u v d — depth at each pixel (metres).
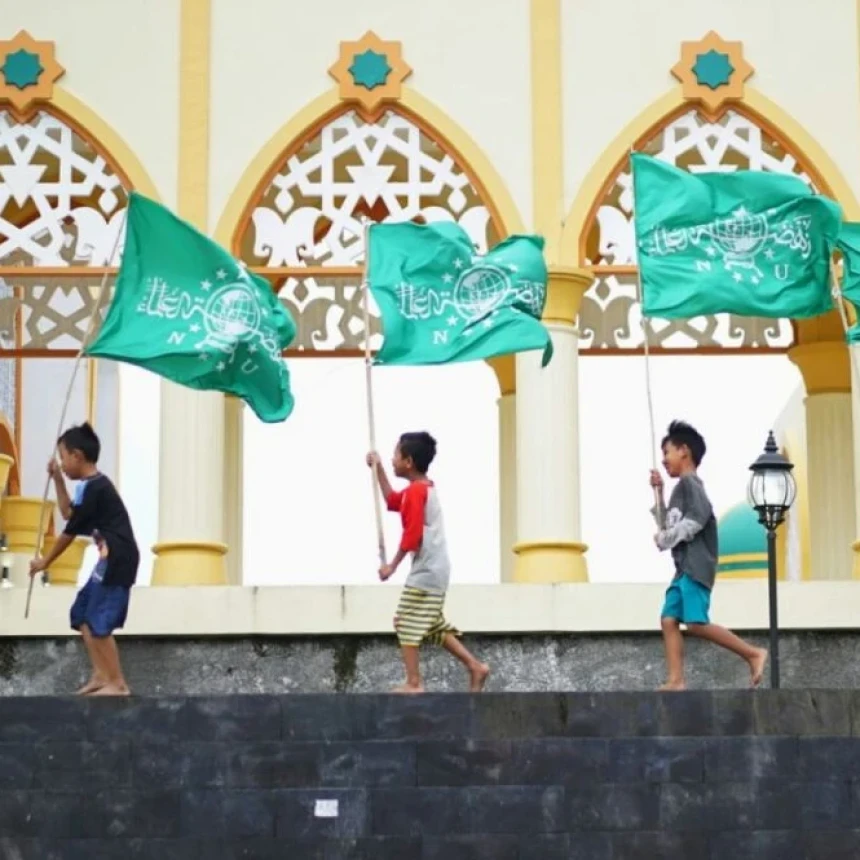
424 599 31.84
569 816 29.09
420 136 39.59
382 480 32.66
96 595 31.41
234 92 39.50
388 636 36.94
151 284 33.72
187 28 39.62
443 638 32.16
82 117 39.41
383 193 39.44
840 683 37.00
